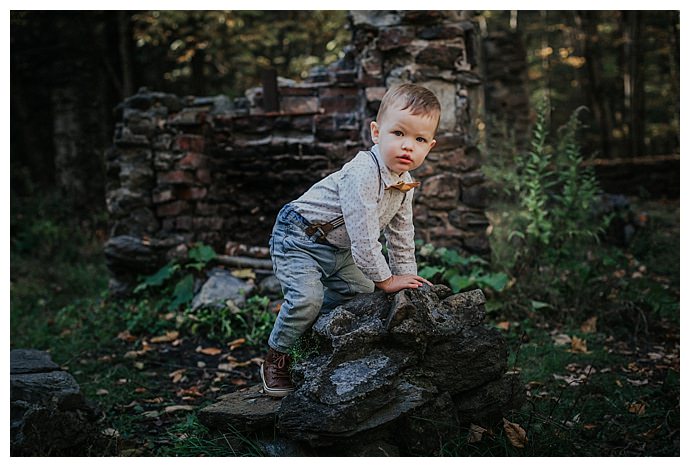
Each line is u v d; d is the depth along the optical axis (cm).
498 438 300
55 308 632
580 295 540
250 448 297
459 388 298
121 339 527
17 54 1114
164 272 596
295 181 650
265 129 654
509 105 1168
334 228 293
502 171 677
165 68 1294
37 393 321
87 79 1115
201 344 512
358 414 267
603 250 687
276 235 307
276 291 563
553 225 600
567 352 454
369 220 279
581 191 597
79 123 1096
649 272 654
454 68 562
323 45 1395
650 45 1500
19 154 1154
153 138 626
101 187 1104
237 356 486
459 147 566
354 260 285
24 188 1019
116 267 611
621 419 356
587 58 1420
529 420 316
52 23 1112
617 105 1692
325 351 293
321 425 264
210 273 588
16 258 791
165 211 626
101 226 978
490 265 566
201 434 338
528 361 438
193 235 631
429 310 294
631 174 1075
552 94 1595
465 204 568
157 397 415
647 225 756
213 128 658
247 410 301
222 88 1408
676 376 394
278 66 1435
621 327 505
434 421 284
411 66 558
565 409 355
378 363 281
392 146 277
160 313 571
